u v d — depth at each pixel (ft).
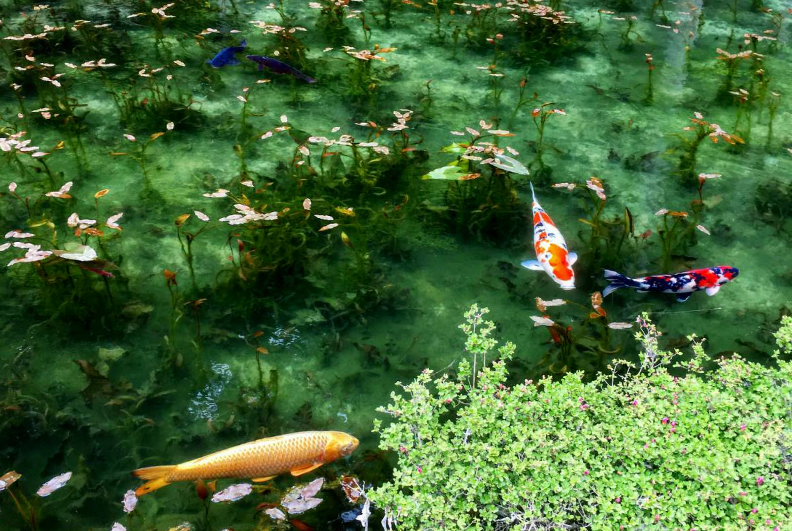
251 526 9.00
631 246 14.73
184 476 8.36
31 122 18.35
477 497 9.18
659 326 12.82
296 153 15.87
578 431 9.84
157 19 23.79
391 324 12.73
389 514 8.74
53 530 8.86
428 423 9.79
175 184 16.28
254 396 11.00
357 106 20.31
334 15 25.43
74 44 23.12
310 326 12.54
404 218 15.40
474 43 25.04
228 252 14.24
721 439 9.81
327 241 14.52
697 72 23.57
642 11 28.76
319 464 8.80
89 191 15.79
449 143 18.71
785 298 13.66
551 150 18.61
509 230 15.26
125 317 12.30
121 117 18.75
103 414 10.58
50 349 11.64
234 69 22.26
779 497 8.71
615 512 8.68
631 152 18.72
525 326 12.80
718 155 18.61
